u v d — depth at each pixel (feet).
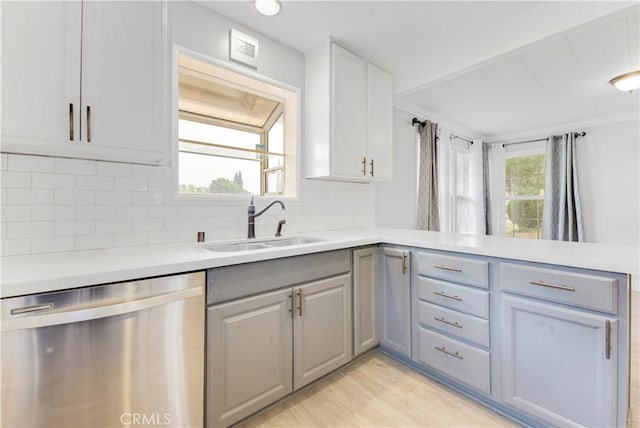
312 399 5.20
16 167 4.07
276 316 4.81
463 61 7.62
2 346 2.71
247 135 7.18
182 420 3.78
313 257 5.39
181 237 5.57
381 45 7.23
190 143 6.22
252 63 6.50
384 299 6.65
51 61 3.53
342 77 7.20
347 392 5.40
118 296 3.29
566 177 13.67
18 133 3.35
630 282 3.70
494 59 7.37
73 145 3.69
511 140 15.66
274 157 7.56
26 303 2.80
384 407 5.01
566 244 5.26
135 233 5.06
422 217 11.60
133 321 3.38
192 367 3.85
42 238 4.25
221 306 4.16
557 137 14.14
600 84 9.60
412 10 5.97
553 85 9.70
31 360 2.84
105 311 3.11
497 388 4.83
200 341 3.92
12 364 2.76
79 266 3.43
